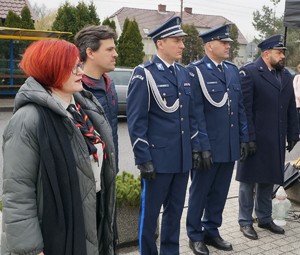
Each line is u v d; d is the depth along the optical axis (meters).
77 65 1.96
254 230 4.03
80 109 2.11
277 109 3.95
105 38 2.67
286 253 3.66
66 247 1.82
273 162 3.97
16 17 15.96
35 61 1.88
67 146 1.84
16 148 1.78
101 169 2.12
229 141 3.61
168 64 3.20
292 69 16.47
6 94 15.13
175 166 3.15
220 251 3.70
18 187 1.78
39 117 1.80
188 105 3.25
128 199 3.60
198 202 3.61
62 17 18.55
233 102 3.63
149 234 3.25
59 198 1.80
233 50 38.31
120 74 11.44
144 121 3.09
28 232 1.77
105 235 2.20
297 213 4.65
